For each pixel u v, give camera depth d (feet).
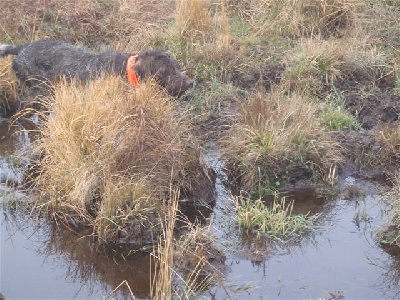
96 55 17.16
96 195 14.79
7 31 19.71
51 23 20.29
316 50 18.07
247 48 18.78
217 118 16.97
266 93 17.34
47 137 15.56
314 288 13.39
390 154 15.99
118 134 14.93
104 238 14.34
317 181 15.64
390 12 19.63
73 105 15.38
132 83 16.51
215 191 15.48
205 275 13.57
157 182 14.82
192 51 18.66
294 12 19.47
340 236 14.48
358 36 19.02
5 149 16.87
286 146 15.70
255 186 15.44
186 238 14.07
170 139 15.05
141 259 14.10
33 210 15.05
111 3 20.81
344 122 16.66
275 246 14.26
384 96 17.52
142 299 13.35
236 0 20.39
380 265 13.87
